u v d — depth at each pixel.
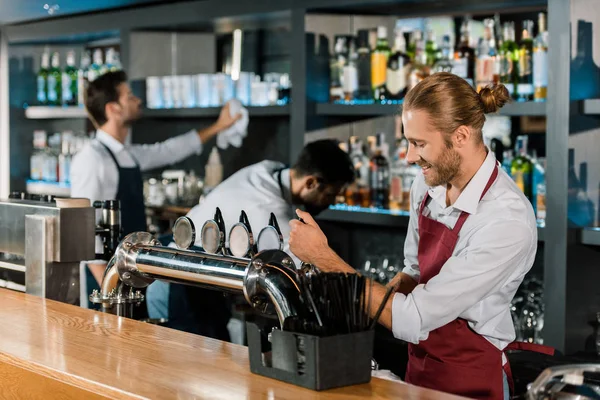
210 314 3.75
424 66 3.71
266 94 4.42
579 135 3.09
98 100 4.22
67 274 2.50
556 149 3.08
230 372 1.65
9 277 2.83
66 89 5.52
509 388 2.37
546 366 3.08
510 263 2.08
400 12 3.99
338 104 3.85
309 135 3.96
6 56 5.61
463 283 2.06
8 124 5.68
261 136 4.80
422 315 2.05
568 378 1.48
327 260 2.12
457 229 2.20
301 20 3.91
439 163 2.11
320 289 1.56
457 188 2.22
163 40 4.87
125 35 4.77
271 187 3.29
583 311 3.14
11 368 1.79
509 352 3.27
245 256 1.91
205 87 4.62
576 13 3.04
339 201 4.01
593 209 3.16
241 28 4.66
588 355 3.12
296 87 3.96
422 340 2.24
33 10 4.94
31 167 5.79
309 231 2.13
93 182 4.11
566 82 3.03
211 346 1.87
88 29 4.99
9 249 2.62
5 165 5.72
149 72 4.86
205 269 1.93
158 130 5.04
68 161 5.49
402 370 3.73
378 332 3.79
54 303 2.36
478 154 2.15
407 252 2.54
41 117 5.71
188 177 4.85
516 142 3.66
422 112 2.07
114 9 4.81
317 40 3.96
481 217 2.14
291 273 1.73
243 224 1.92
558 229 3.08
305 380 1.53
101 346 1.86
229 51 4.89
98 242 3.38
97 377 1.61
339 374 1.54
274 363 1.59
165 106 4.80
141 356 1.77
